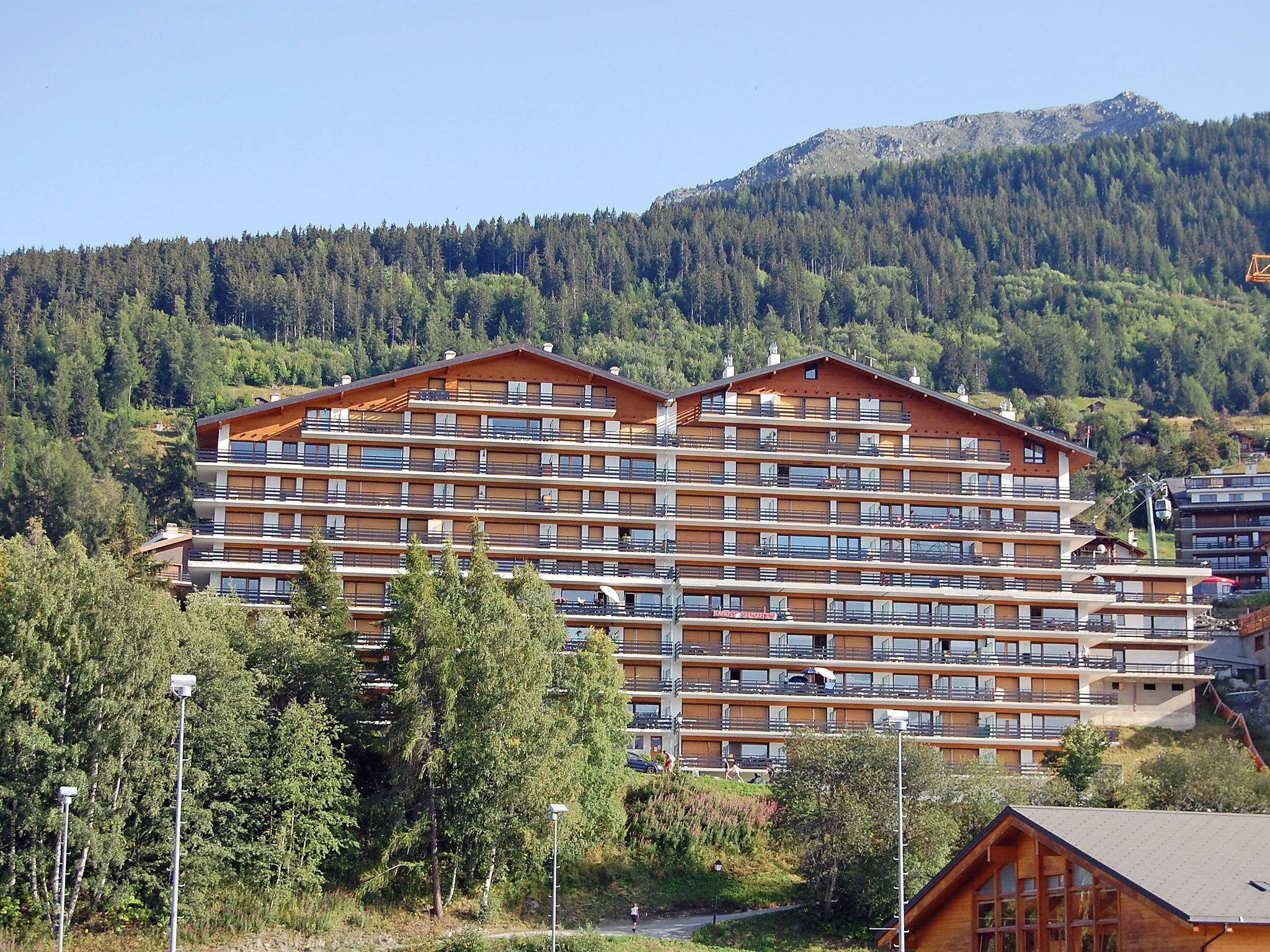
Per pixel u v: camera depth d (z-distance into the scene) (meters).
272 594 130.88
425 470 135.62
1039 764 133.12
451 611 104.50
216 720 94.94
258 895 93.50
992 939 48.50
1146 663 142.88
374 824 101.00
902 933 50.88
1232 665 152.62
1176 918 39.25
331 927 93.31
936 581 139.38
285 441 135.50
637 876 104.81
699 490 138.25
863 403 142.50
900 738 63.53
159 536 164.00
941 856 97.12
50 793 87.81
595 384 140.12
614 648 117.62
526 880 102.12
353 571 131.75
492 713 99.88
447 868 99.31
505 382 139.12
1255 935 39.56
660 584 135.75
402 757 99.69
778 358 145.00
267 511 133.50
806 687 134.12
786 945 95.62
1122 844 43.94
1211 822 46.16
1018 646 138.62
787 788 103.38
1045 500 141.88
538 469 137.50
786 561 137.38
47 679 90.75
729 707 133.62
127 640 92.19
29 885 87.56
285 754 96.44
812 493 139.50
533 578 114.75
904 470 141.88
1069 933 44.53
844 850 98.25
